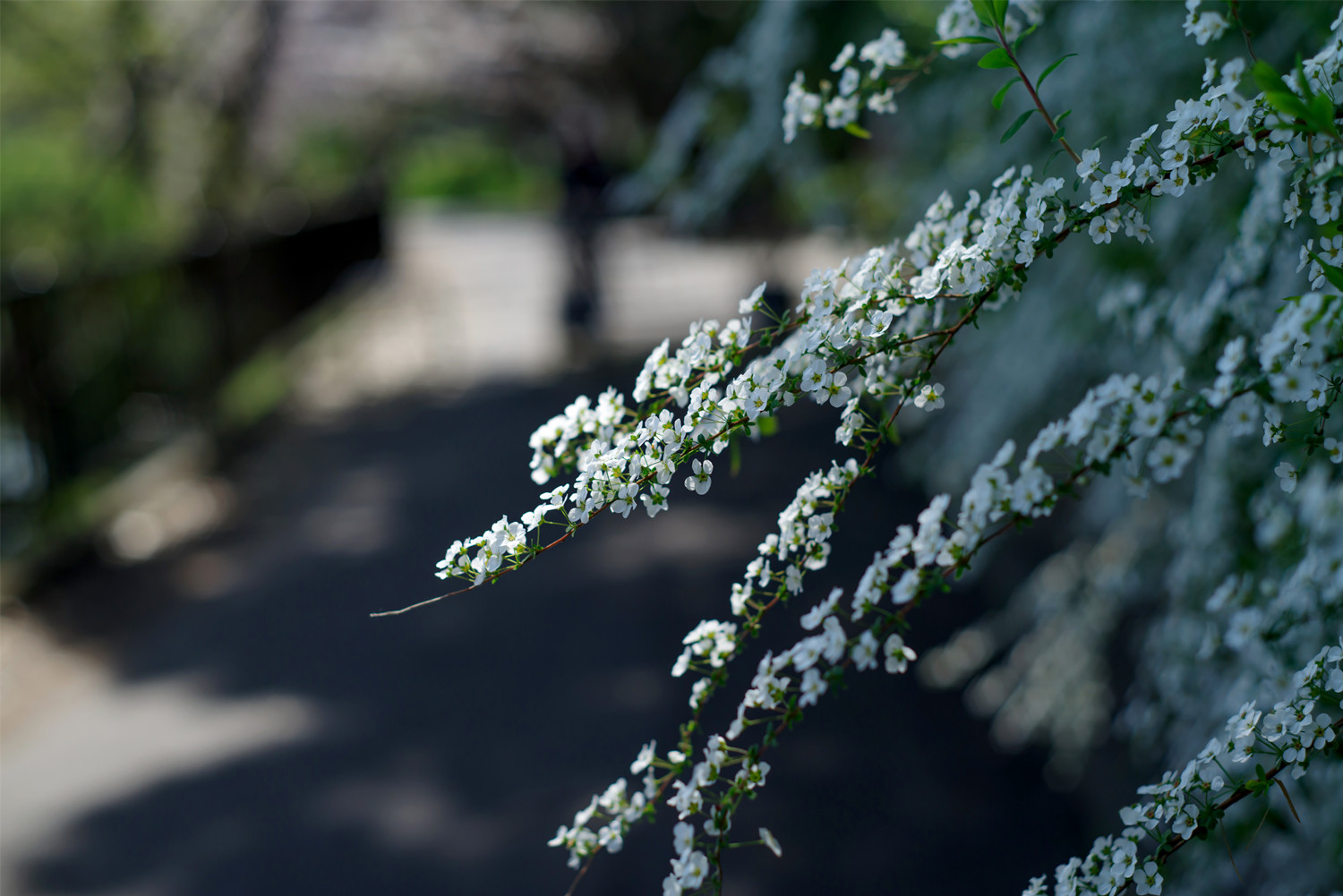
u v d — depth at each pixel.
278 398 9.12
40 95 8.61
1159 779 2.00
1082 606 2.68
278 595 5.13
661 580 5.00
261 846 3.18
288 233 10.57
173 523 6.22
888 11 3.30
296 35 9.23
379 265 14.35
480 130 16.03
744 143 3.09
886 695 3.78
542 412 8.68
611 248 12.81
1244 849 1.33
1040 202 0.97
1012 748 3.40
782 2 2.99
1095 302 2.01
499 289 15.70
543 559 5.39
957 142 3.37
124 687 4.27
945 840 2.98
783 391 0.96
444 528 5.98
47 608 4.99
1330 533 1.28
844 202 4.03
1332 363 0.95
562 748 3.60
